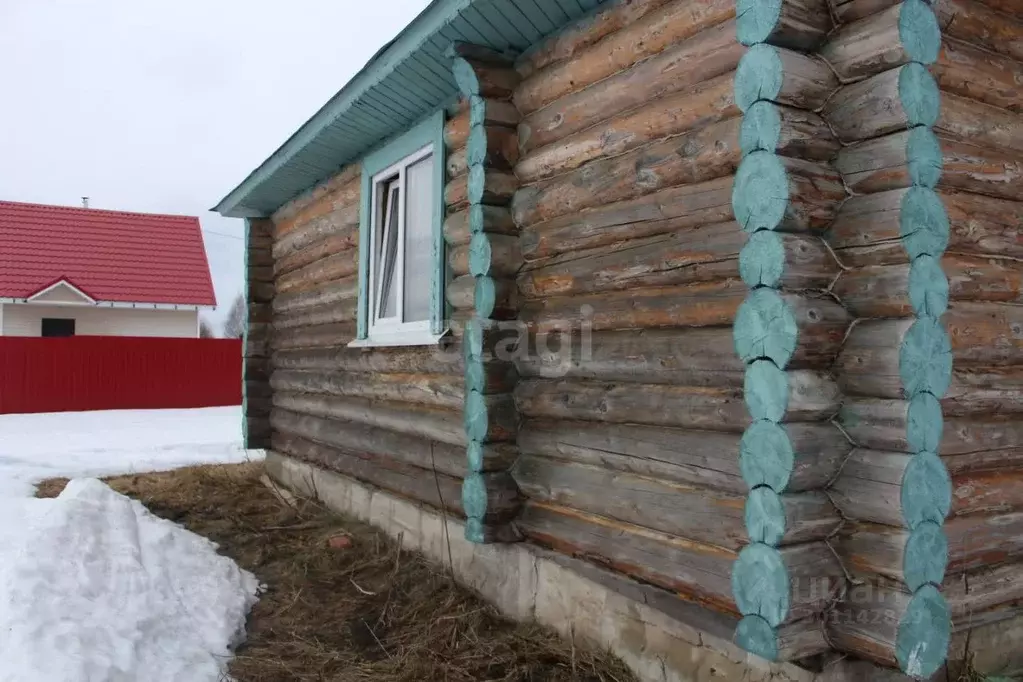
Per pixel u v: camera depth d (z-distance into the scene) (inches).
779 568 93.0
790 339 92.8
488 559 165.9
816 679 98.3
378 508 220.1
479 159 154.4
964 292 103.3
